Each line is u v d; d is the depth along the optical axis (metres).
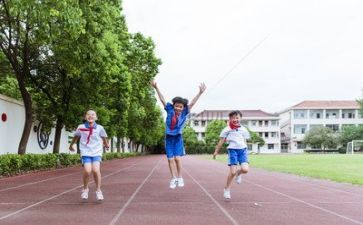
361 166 25.67
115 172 20.41
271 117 103.31
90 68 21.38
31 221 6.94
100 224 6.71
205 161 37.50
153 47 37.28
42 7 14.02
